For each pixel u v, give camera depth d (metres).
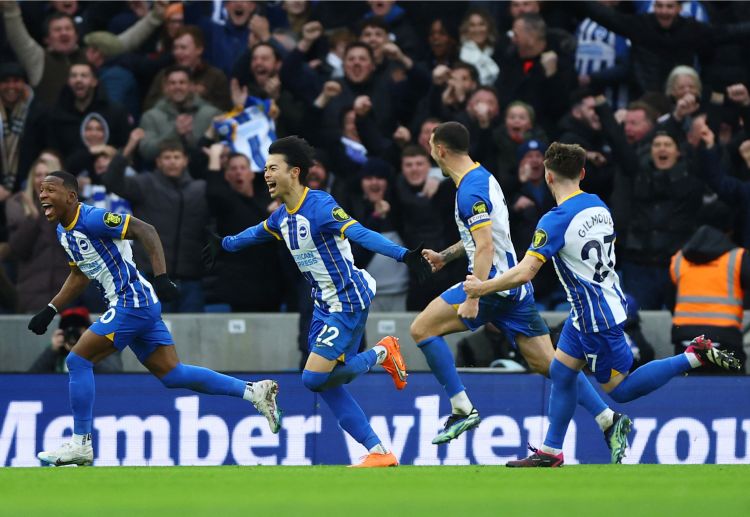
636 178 26.12
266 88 27.92
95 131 27.47
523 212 25.91
